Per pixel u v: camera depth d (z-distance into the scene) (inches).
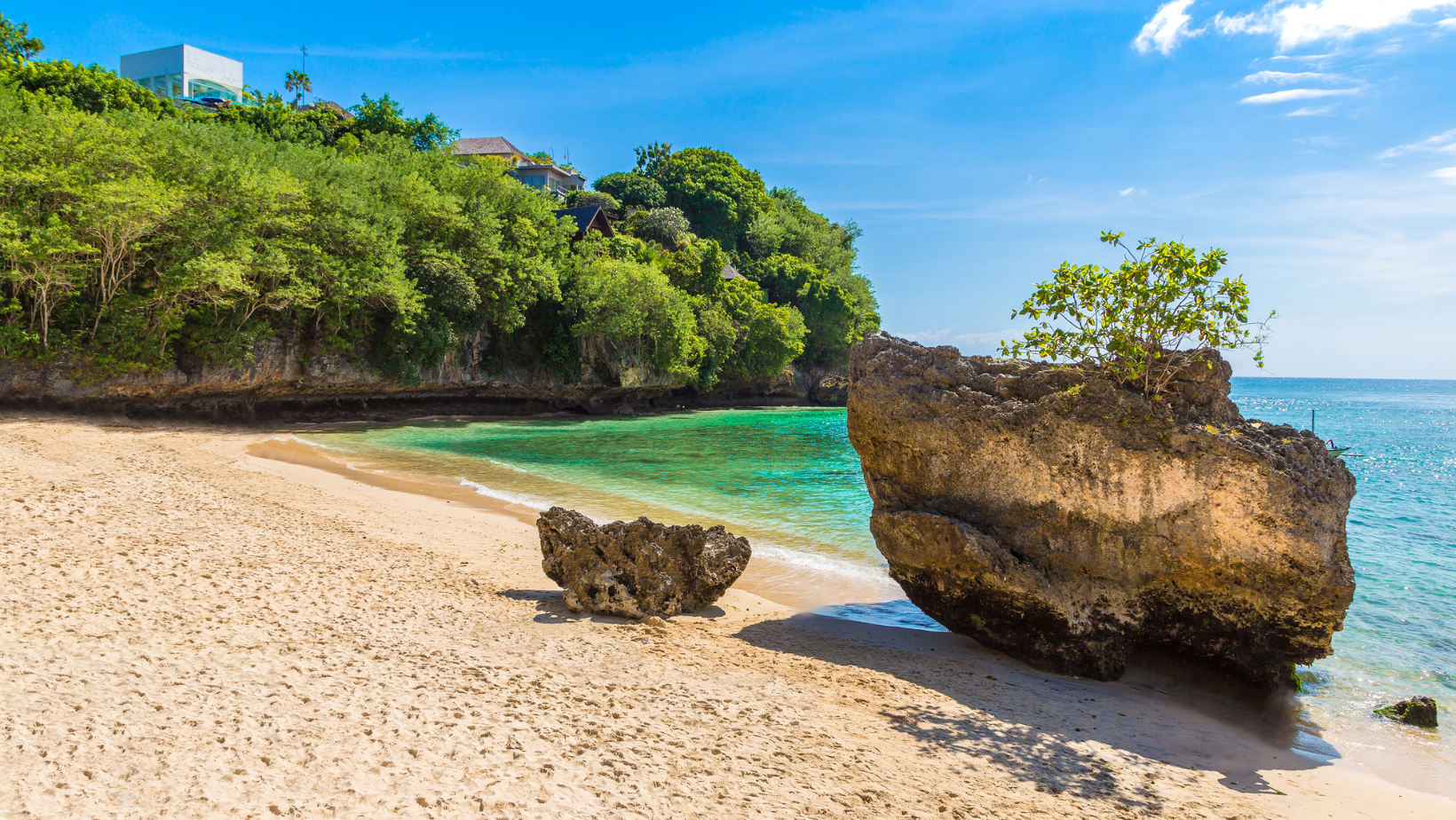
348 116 2844.5
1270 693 343.6
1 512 426.6
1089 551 351.9
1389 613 461.7
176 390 1350.9
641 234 3014.3
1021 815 210.4
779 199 4660.4
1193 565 339.0
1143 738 283.4
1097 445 342.6
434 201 1771.7
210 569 373.1
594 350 2228.1
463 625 334.6
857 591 476.7
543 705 250.1
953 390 376.5
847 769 227.0
